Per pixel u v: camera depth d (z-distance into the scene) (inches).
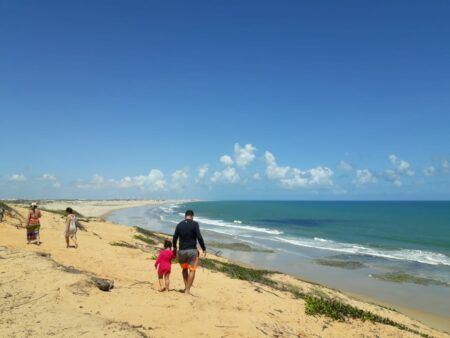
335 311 462.6
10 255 434.3
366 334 420.5
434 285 1026.7
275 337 326.0
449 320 754.2
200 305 355.3
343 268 1239.5
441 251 1626.5
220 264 844.6
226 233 2236.7
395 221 3432.6
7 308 290.2
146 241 1167.6
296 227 2807.6
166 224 2888.8
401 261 1365.7
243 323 332.8
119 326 269.6
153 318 303.6
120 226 1435.8
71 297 324.8
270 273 832.9
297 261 1348.4
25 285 341.1
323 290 776.3
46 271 383.6
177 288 459.8
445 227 2795.3
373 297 911.0
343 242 1899.6
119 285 399.5
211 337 289.1
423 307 837.2
